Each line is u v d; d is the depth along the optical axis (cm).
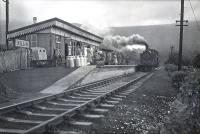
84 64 3206
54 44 3112
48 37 3047
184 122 780
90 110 1011
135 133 765
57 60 2978
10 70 2247
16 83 1805
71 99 1357
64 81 2012
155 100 1408
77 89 1606
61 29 3316
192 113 871
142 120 930
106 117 920
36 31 3062
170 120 820
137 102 1295
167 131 736
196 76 1445
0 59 2141
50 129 719
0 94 1423
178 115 881
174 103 1298
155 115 1040
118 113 1010
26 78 2009
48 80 2016
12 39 3112
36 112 998
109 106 1118
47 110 1037
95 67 3009
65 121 812
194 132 726
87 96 1461
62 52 3362
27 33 3069
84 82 2275
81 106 974
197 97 1055
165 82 2444
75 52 3825
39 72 2289
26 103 1033
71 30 3591
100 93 1592
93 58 3900
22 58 2498
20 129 746
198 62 3203
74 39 3794
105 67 3384
